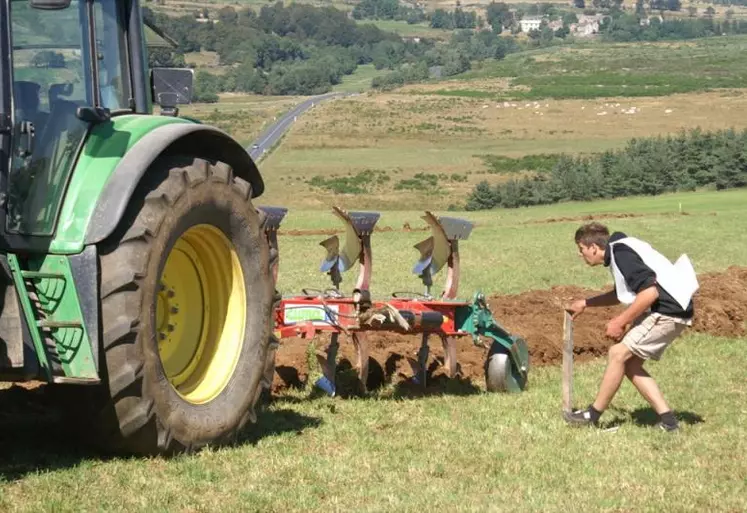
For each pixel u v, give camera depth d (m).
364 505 10.64
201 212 12.27
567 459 12.64
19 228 11.07
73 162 11.45
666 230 59.06
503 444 13.30
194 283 13.04
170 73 13.48
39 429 13.04
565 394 14.47
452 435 13.70
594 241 14.20
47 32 11.54
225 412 12.62
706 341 21.70
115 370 11.24
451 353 17.05
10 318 10.72
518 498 11.02
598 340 21.27
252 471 11.69
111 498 10.54
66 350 11.11
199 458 12.08
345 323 15.66
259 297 13.30
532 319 22.92
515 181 165.25
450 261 17.53
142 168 11.39
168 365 12.62
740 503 11.03
